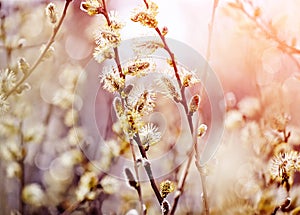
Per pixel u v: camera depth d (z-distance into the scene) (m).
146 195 1.07
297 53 0.92
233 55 1.12
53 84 1.33
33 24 1.22
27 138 1.15
